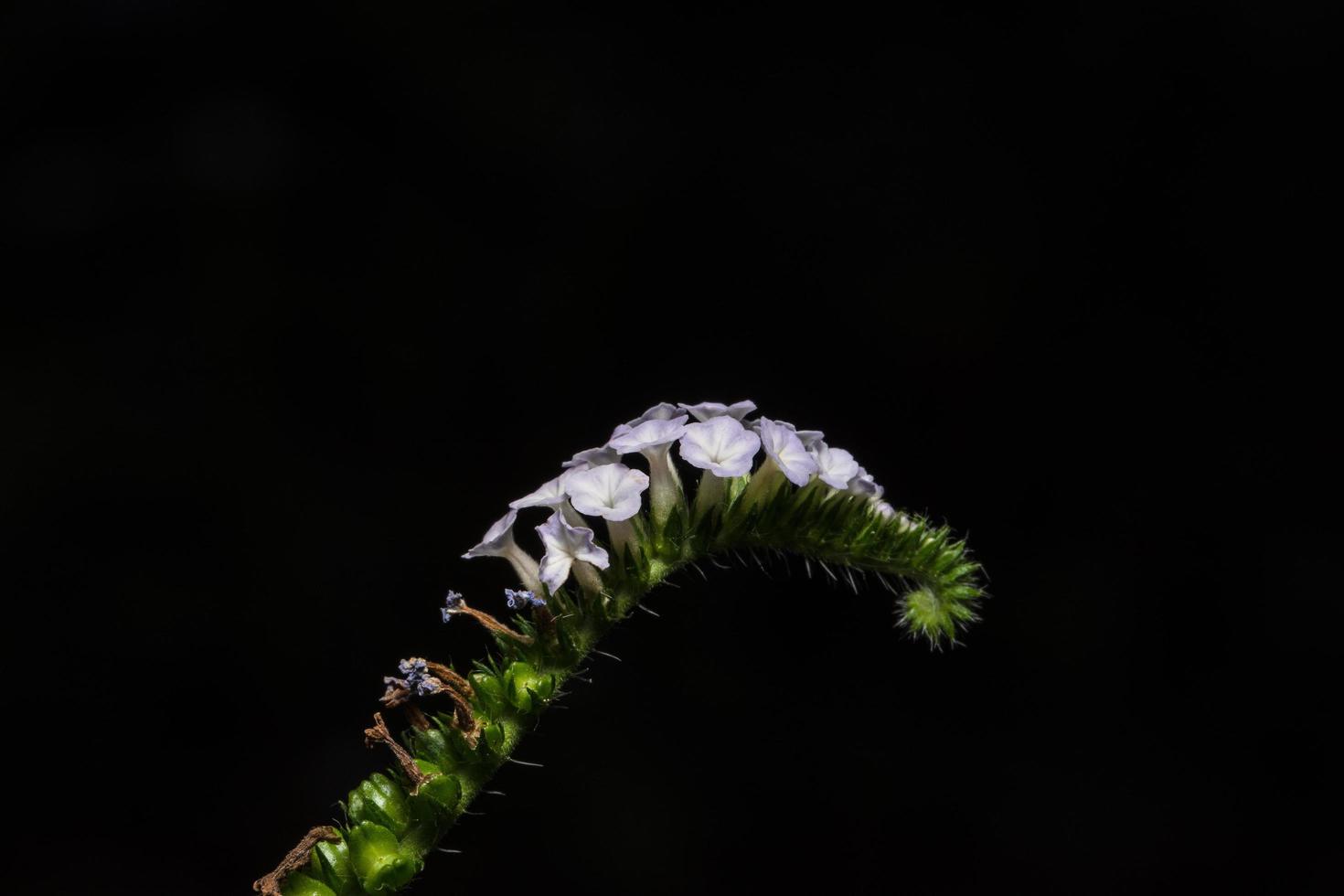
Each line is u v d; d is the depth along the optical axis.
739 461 0.26
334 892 0.25
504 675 0.26
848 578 0.27
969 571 0.27
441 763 0.26
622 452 0.26
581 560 0.26
